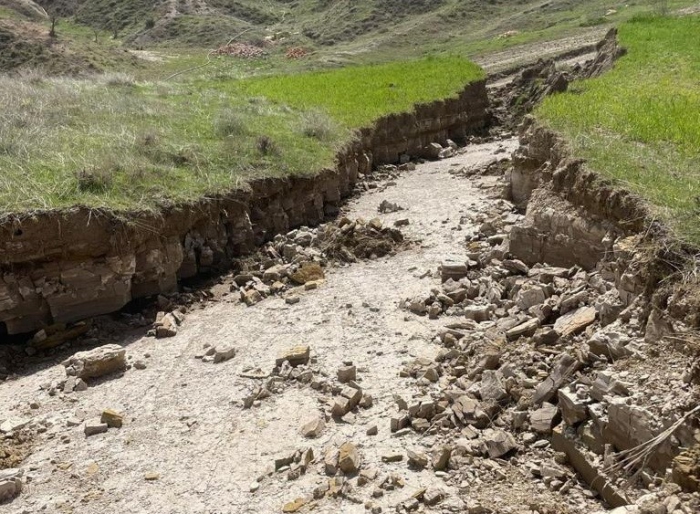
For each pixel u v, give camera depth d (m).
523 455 6.94
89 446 7.95
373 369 8.93
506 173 16.14
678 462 5.56
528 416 7.31
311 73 29.52
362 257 13.09
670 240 7.49
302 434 7.73
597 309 8.43
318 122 18.23
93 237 11.12
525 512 6.13
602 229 9.77
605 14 42.84
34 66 47.34
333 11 65.31
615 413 6.32
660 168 9.90
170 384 9.18
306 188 15.38
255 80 27.78
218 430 8.03
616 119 12.90
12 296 10.66
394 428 7.58
